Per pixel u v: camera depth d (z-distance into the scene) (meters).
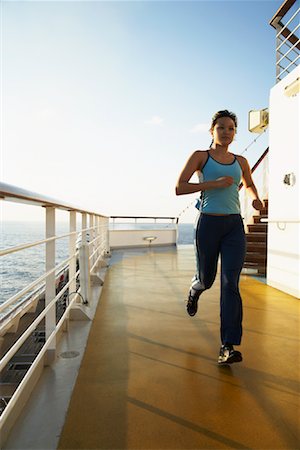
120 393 1.57
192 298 2.33
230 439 1.21
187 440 1.21
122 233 10.19
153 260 7.19
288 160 3.89
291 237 3.83
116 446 1.17
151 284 4.48
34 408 1.41
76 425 1.29
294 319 2.87
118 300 3.55
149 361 1.97
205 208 1.96
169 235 11.54
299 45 4.48
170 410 1.42
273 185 4.23
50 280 1.91
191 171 1.95
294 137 3.77
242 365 1.92
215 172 1.94
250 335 2.45
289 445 1.18
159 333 2.49
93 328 2.60
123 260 7.18
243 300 3.57
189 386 1.65
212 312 3.09
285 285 3.96
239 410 1.42
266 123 6.31
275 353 2.11
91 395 1.54
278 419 1.35
